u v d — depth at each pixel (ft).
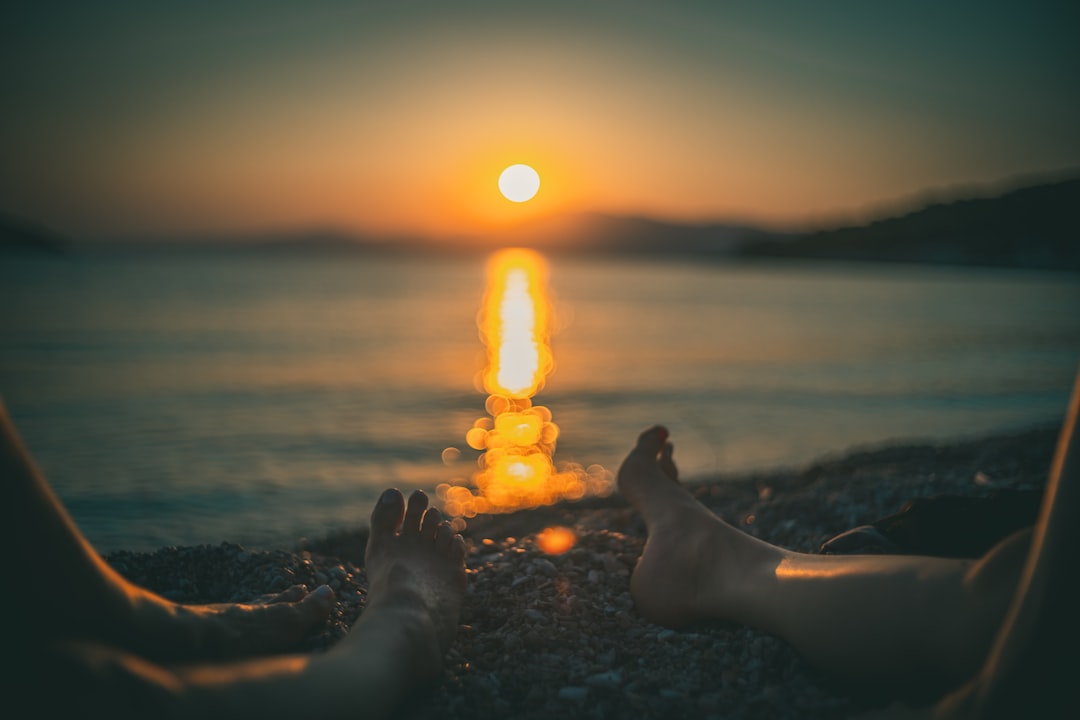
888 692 5.12
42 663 3.62
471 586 8.31
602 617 7.54
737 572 6.70
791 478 20.88
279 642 6.18
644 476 9.14
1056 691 3.62
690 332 105.91
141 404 44.73
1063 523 3.69
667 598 7.20
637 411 44.16
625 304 180.24
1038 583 3.73
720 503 16.07
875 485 14.44
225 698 4.09
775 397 48.19
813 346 83.15
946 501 6.43
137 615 4.74
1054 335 92.12
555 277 398.42
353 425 39.50
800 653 5.89
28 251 510.58
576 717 5.67
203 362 67.21
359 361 71.31
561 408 45.47
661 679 6.16
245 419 40.50
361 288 248.93
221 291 197.47
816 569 5.82
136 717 3.65
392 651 5.49
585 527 12.36
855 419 39.68
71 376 56.18
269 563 8.37
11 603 3.77
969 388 50.21
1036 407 42.37
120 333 91.56
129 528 20.34
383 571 7.00
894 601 4.98
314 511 22.58
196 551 8.82
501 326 119.55
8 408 42.19
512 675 6.43
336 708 4.62
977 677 4.07
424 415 43.21
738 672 6.08
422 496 7.68
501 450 33.65
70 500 23.35
